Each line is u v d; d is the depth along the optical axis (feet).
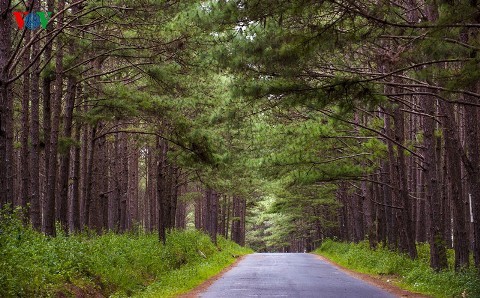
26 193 71.05
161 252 75.87
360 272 83.15
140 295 50.11
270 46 42.14
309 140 76.28
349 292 53.01
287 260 125.29
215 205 151.02
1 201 46.73
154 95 72.90
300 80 45.80
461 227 57.16
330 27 38.17
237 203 234.99
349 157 85.76
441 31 36.06
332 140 81.61
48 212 61.41
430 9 52.90
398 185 85.76
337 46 39.68
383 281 66.44
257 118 72.33
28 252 41.45
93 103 73.82
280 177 83.20
